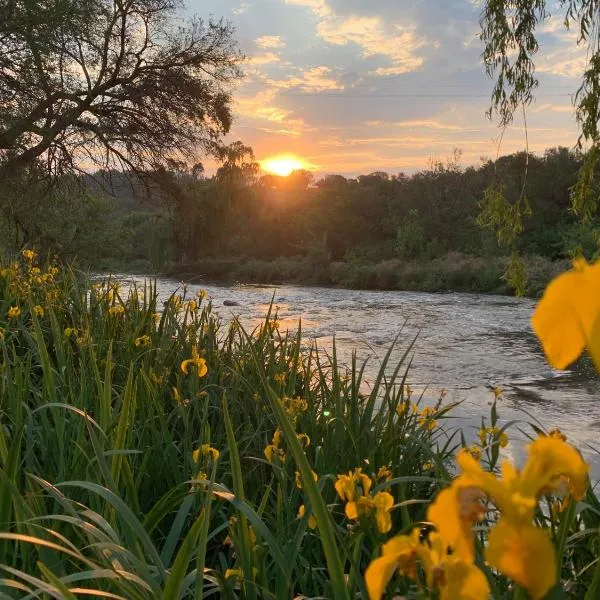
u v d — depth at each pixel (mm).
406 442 2746
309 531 1946
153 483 2449
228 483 2570
